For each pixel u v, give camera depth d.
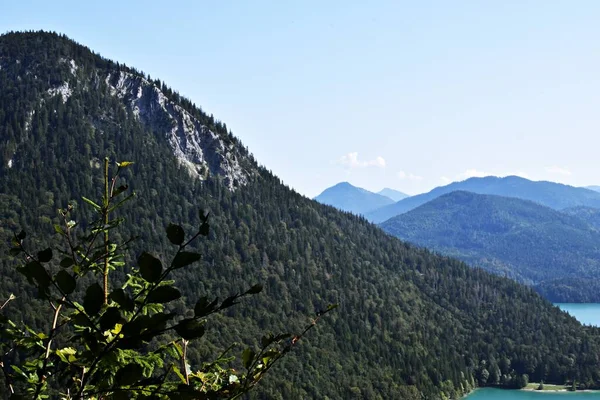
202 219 2.72
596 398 181.00
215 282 170.00
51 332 3.91
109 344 2.81
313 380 144.25
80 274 4.62
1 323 4.43
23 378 4.46
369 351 175.50
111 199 5.73
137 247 143.00
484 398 181.62
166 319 2.71
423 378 172.50
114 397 3.05
